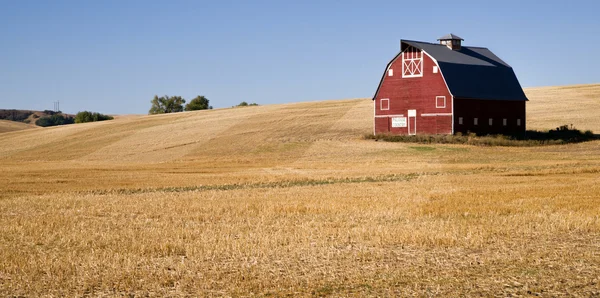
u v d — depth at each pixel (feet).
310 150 213.46
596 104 323.98
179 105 655.35
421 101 239.09
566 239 60.13
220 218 77.10
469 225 66.80
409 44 240.73
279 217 76.74
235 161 194.49
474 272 48.06
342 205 85.30
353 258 53.21
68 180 136.67
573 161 168.14
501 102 248.93
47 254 56.29
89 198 101.91
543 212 75.46
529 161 171.94
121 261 53.16
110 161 207.72
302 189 110.22
